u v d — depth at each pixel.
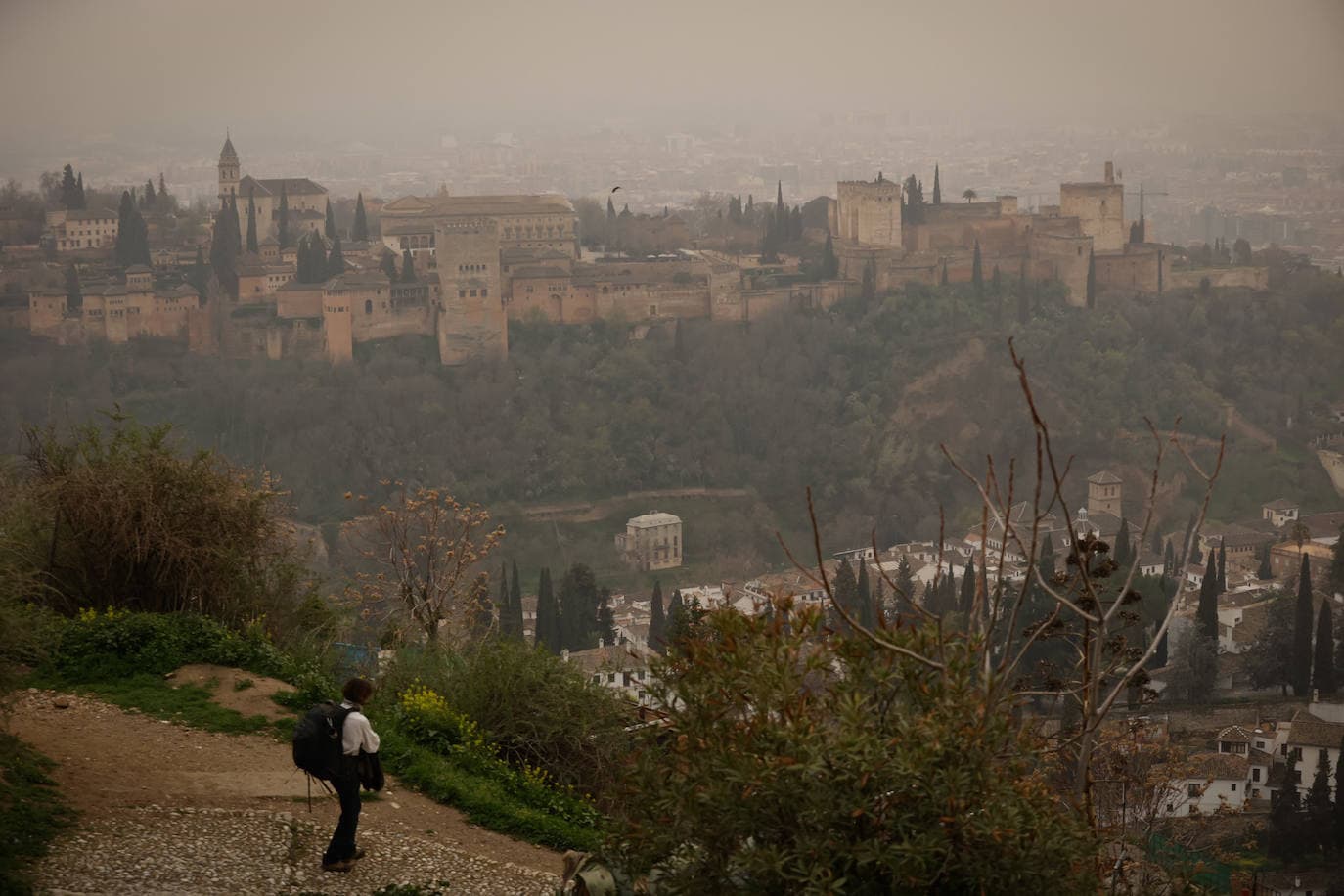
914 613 15.04
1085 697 14.60
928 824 13.50
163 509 28.03
